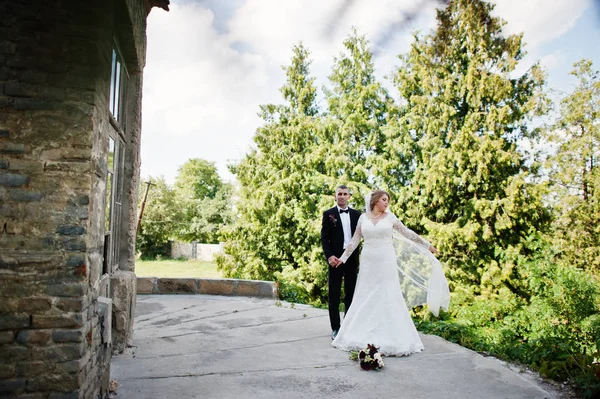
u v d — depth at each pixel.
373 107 18.48
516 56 15.98
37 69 2.56
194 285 8.36
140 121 4.88
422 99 16.36
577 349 4.48
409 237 4.95
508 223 13.91
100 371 2.95
